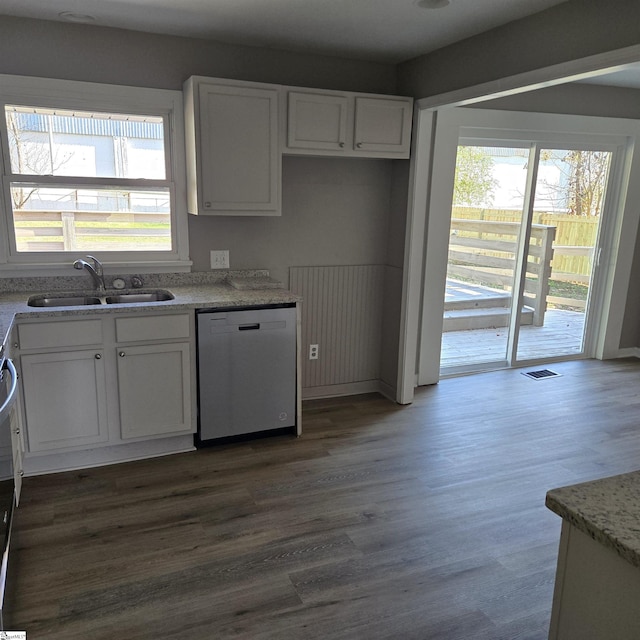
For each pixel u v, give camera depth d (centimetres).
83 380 292
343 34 319
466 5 262
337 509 272
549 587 219
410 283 392
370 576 224
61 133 322
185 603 207
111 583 217
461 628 197
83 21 303
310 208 388
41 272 328
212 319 312
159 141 344
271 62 354
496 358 493
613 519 98
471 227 450
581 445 347
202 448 333
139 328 297
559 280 503
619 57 229
